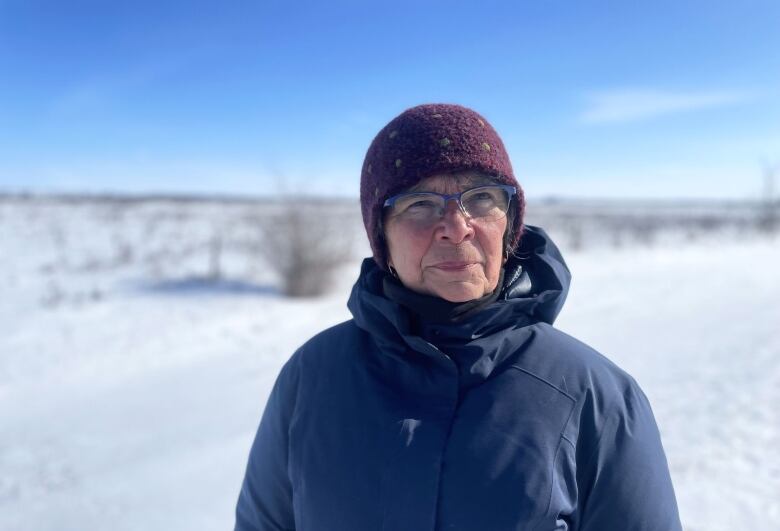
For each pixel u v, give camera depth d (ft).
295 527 4.30
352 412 3.67
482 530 3.10
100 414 17.94
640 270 43.55
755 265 43.04
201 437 15.39
